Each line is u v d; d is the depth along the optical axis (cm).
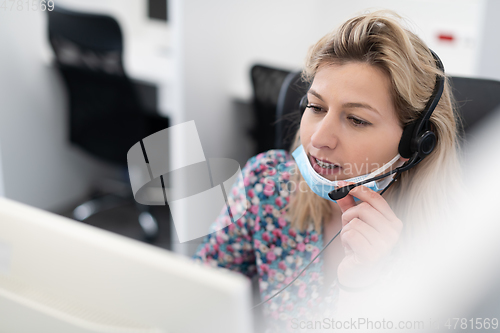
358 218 69
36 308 48
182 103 176
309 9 179
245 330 43
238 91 182
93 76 194
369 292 70
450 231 73
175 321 44
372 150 68
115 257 45
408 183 73
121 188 262
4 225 50
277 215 90
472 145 79
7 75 212
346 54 65
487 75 143
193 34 170
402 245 73
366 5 172
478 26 142
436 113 68
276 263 88
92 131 206
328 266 81
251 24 181
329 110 69
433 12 170
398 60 62
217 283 42
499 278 71
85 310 47
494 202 73
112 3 273
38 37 222
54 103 237
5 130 216
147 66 250
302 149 78
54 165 244
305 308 80
